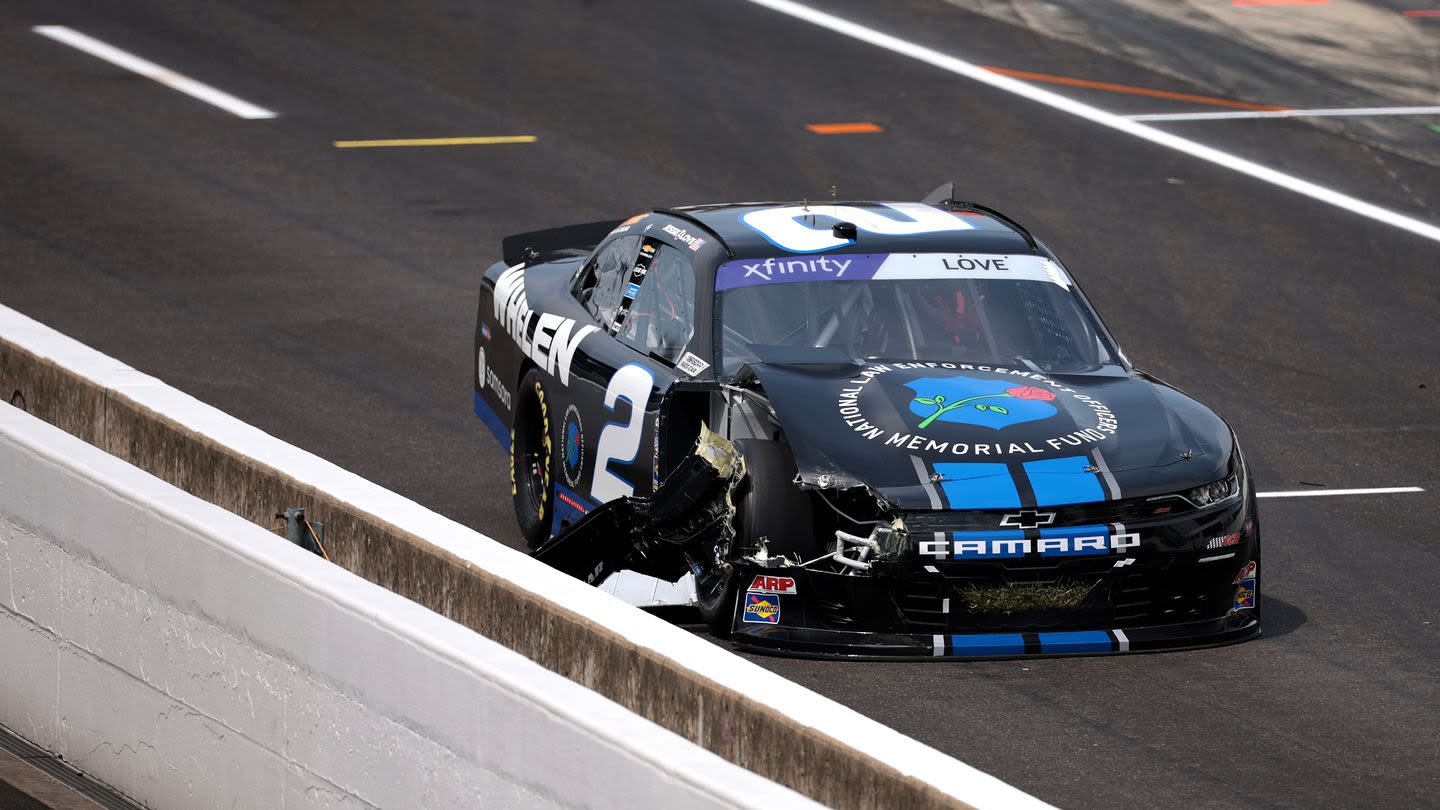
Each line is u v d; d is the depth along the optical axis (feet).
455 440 124.06
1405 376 147.43
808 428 84.17
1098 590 82.79
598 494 97.50
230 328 149.48
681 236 100.68
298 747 58.90
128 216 181.88
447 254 173.47
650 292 100.07
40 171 195.31
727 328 93.04
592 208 189.26
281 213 185.06
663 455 90.12
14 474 73.15
